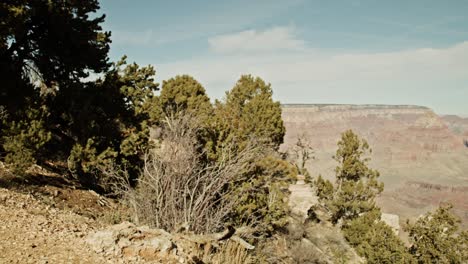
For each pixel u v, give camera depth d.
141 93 19.52
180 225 10.22
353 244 31.17
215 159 14.26
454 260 22.11
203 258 8.05
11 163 13.12
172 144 12.11
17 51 19.34
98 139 16.70
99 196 15.57
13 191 11.55
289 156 29.84
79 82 19.12
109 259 6.80
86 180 17.42
